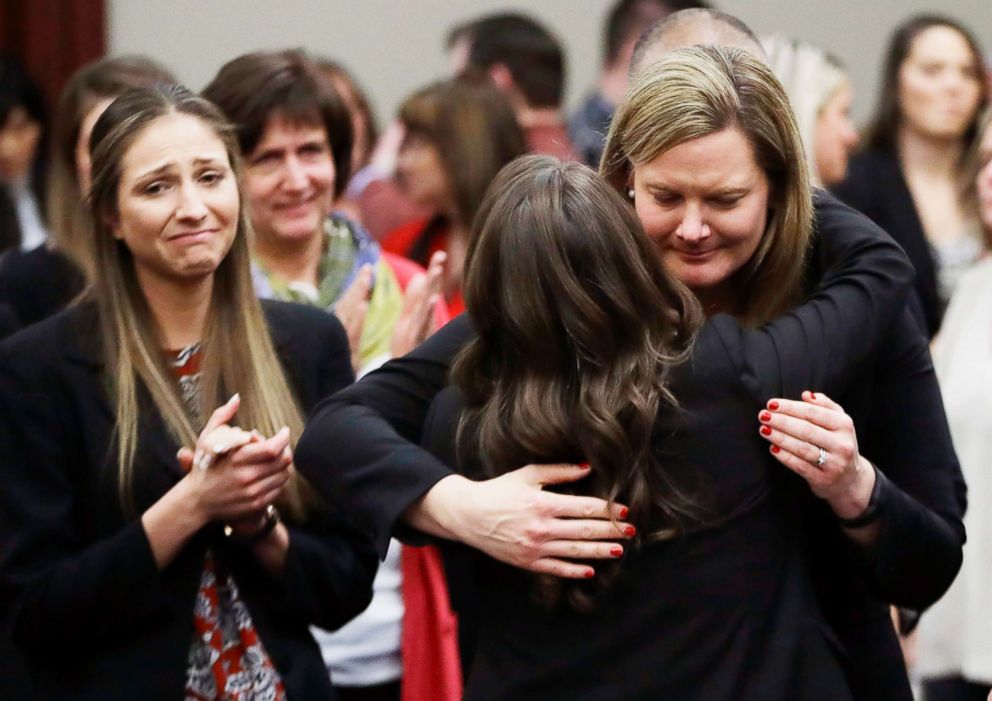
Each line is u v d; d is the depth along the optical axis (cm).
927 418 774
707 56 739
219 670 869
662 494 701
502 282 713
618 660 701
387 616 1033
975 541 1215
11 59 1791
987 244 1322
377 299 1110
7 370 877
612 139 752
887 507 719
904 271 762
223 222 884
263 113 1061
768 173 741
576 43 2305
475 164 1222
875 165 1544
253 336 907
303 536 902
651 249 718
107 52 2220
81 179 1084
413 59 2288
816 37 2316
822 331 730
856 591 771
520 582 724
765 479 713
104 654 857
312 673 887
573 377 710
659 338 708
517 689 713
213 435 832
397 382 778
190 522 841
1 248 1681
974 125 1597
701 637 699
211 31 2245
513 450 709
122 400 873
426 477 724
